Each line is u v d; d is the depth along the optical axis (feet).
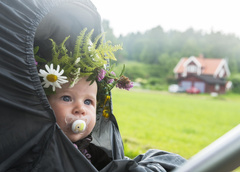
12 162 3.92
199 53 152.87
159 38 155.94
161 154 5.64
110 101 5.84
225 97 126.00
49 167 4.01
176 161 5.36
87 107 5.01
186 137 32.73
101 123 5.86
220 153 2.05
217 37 158.30
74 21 5.48
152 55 151.43
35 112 3.96
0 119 3.99
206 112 60.85
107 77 5.43
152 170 4.81
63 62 4.67
